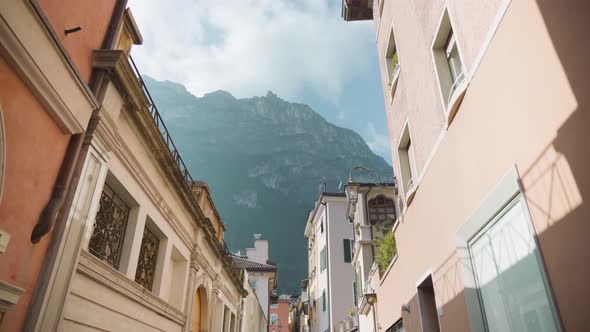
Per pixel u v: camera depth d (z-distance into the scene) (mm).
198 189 14180
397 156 10633
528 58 4289
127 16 7855
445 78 7137
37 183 4855
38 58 4590
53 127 5160
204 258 12883
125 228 7641
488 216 5324
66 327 5379
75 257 5469
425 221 8109
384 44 12078
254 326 28000
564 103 3725
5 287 4191
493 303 5352
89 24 6156
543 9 4000
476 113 5617
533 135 4242
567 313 3750
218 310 16062
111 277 6520
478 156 5602
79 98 5543
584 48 3424
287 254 128750
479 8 5445
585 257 3473
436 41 7352
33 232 4750
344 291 28172
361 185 21172
